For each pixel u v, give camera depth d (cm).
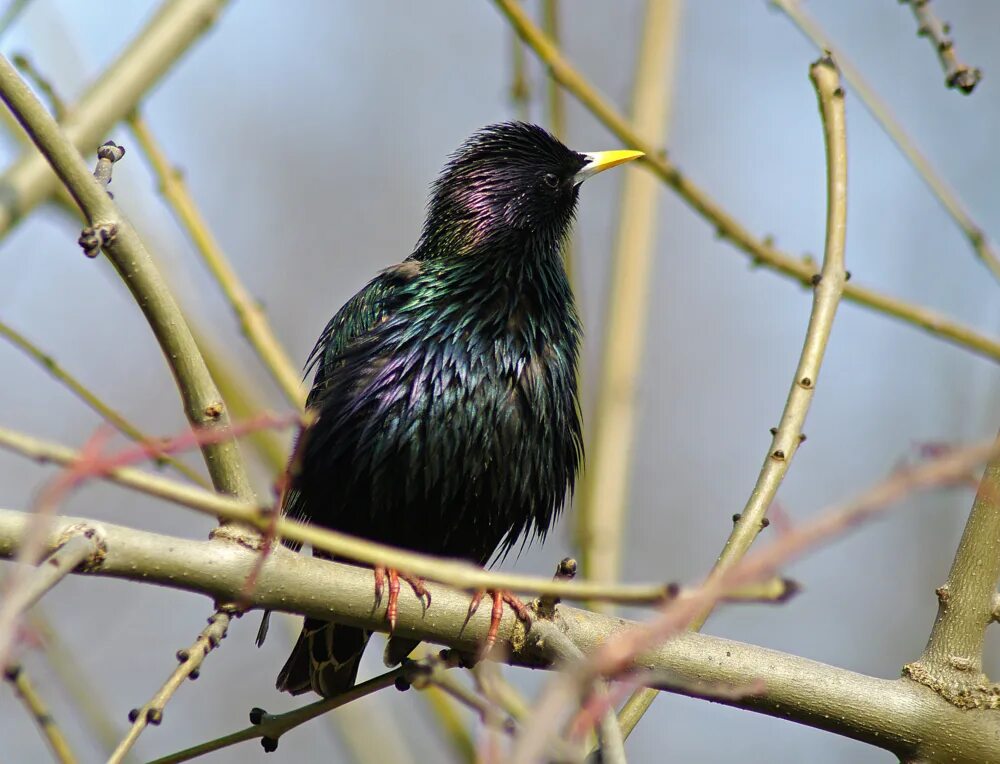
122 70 964
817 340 961
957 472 516
